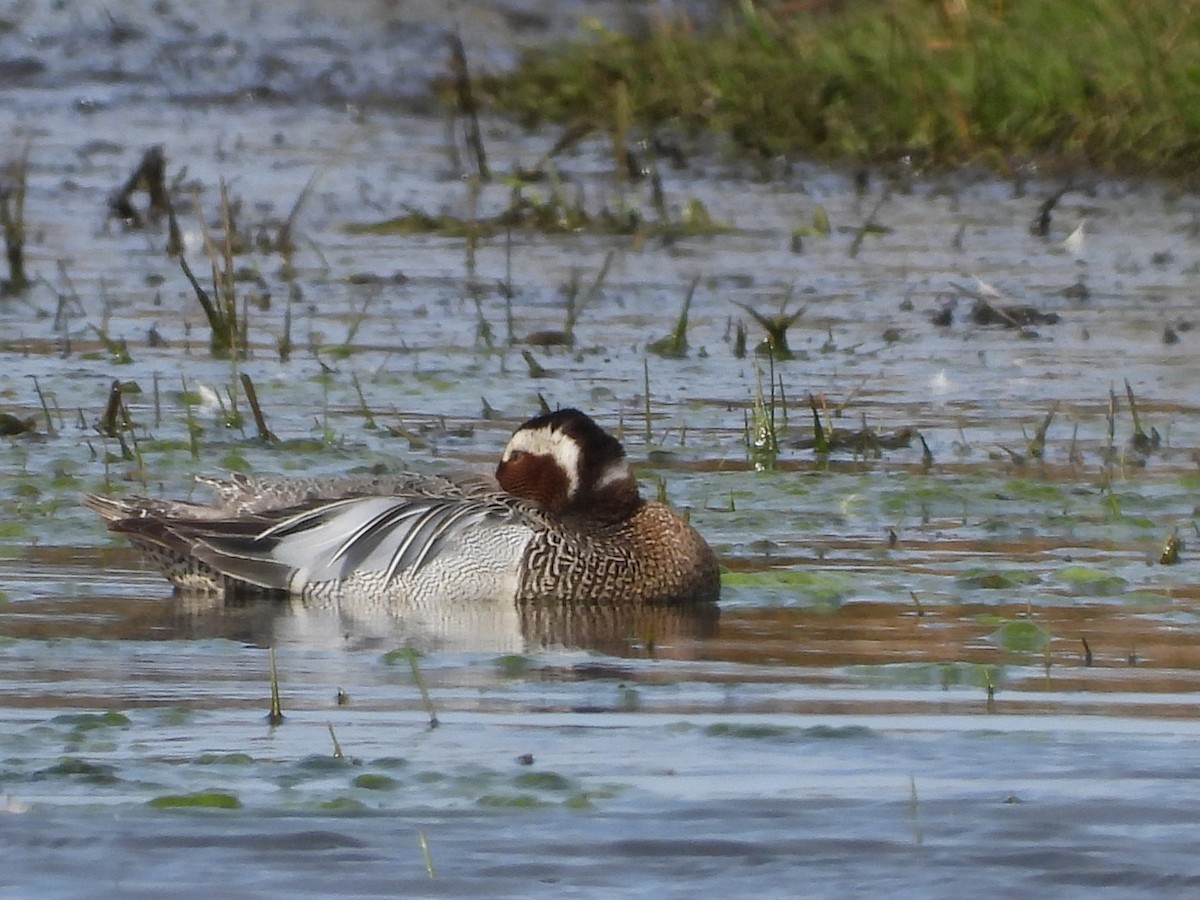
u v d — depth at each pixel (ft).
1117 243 74.74
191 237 74.38
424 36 112.88
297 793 26.08
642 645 34.83
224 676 32.14
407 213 78.43
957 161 85.30
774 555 41.11
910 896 22.80
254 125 97.45
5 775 26.68
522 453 39.91
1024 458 48.96
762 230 77.15
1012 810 25.49
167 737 28.55
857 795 26.05
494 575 38.29
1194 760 27.50
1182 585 38.58
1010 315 64.28
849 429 51.57
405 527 38.60
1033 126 85.05
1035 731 28.94
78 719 29.32
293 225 77.61
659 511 39.29
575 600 38.11
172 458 47.83
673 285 69.21
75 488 45.37
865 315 65.05
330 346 60.54
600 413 53.11
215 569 38.22
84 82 105.09
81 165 87.76
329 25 116.98
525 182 83.87
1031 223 77.56
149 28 115.24
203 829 24.68
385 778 26.58
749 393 55.67
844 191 83.51
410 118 99.35
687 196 82.23
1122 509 44.68
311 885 22.99
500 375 57.52
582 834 24.58
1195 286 68.80
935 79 87.66
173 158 89.20
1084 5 88.07
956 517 44.09
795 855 23.93
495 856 23.88
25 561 40.24
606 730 29.01
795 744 28.35
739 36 95.40
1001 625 35.83
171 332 62.59
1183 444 50.57
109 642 34.27
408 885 23.07
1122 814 25.35
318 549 38.45
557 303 66.95
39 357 58.95
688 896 22.84
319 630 35.86
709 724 29.25
